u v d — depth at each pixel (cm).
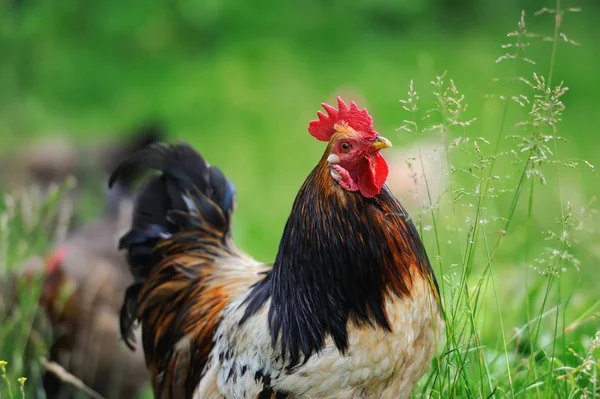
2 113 1781
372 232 467
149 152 673
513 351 613
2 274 773
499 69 1961
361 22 2400
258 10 2375
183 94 1969
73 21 2198
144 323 646
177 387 595
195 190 664
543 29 2323
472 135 1210
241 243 1105
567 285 750
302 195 491
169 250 648
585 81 1912
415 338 479
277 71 2103
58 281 831
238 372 508
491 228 938
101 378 852
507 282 745
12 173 1316
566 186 1002
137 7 2230
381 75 2011
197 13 2275
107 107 1919
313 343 473
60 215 1018
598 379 518
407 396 508
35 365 748
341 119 487
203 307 593
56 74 2008
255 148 1625
